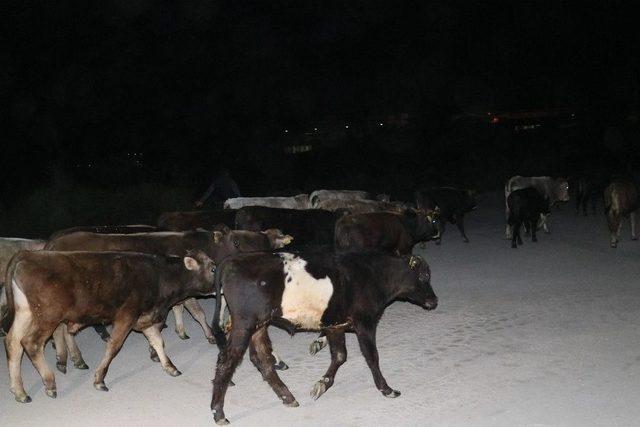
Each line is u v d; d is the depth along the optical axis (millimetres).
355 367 8375
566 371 7910
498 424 6562
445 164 38781
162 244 10047
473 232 19562
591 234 18359
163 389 7848
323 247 8328
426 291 7934
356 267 7465
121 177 25141
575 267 13914
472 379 7785
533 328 9695
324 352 9047
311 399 7422
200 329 10422
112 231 10789
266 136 33281
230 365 6934
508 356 8523
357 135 42375
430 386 7641
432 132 43656
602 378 7645
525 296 11594
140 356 9109
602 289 11906
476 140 44969
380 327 10031
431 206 17312
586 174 22750
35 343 7527
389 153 40438
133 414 7125
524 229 19531
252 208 12969
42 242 10328
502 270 13844
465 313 10641
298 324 7289
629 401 6977
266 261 7148
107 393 7746
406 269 7762
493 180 36281
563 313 10430
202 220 12703
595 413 6715
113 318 7906
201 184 24453
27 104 25016
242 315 7012
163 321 8477
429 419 6762
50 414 7156
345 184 30344
